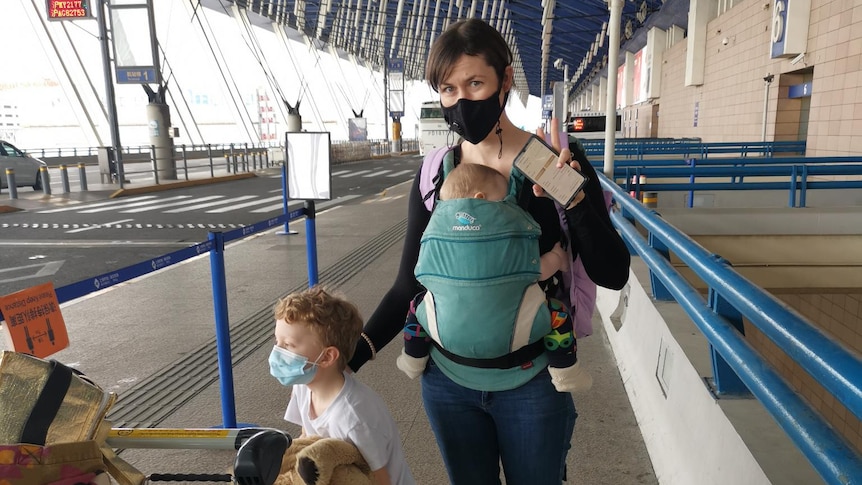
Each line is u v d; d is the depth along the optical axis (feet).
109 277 7.61
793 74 45.34
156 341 16.07
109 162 62.85
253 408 11.98
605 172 26.81
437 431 6.04
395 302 6.15
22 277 23.81
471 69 5.23
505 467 5.88
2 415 4.02
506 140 5.70
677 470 8.32
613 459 9.64
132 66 64.95
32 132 119.65
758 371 5.13
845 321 25.90
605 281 5.55
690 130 73.05
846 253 20.66
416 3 101.55
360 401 5.89
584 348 14.75
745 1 53.52
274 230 34.45
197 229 35.94
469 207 5.10
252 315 18.26
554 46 127.13
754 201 30.48
